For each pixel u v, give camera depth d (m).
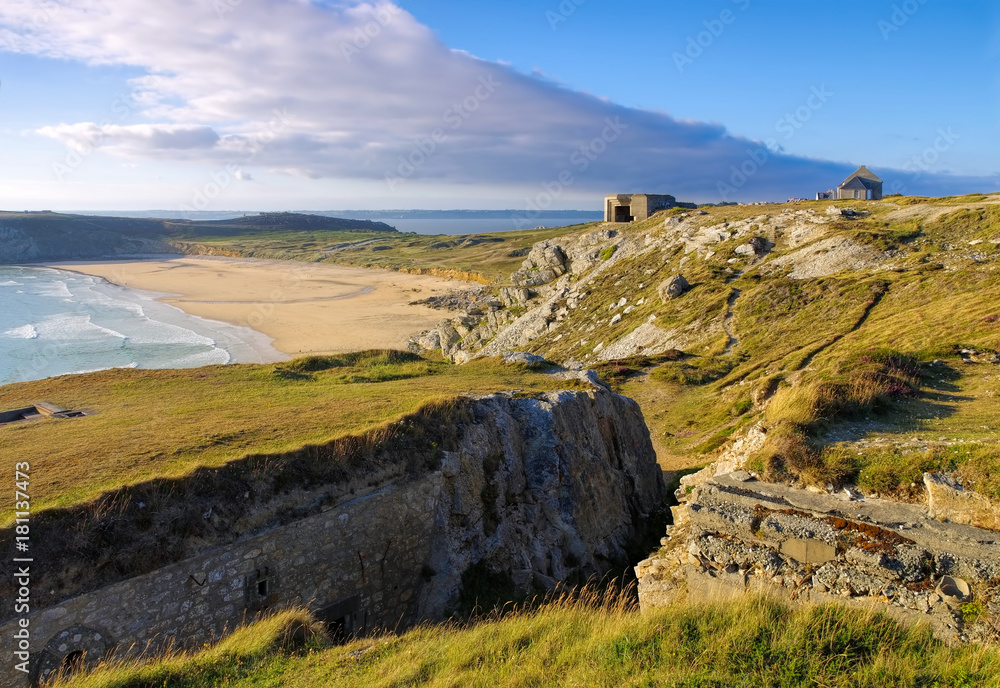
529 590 14.49
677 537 11.03
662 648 7.02
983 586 6.88
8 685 8.94
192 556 10.85
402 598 13.66
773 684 6.27
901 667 6.23
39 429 15.30
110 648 9.90
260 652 9.00
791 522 8.31
